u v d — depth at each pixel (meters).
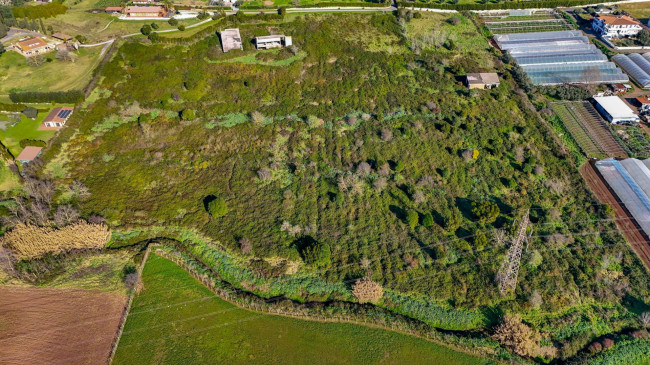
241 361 61.34
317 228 77.81
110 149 88.94
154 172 86.12
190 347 62.53
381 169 85.50
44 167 84.81
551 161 89.75
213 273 72.31
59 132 89.50
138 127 92.19
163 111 95.50
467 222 78.56
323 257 71.38
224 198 82.56
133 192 82.81
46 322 63.84
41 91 97.00
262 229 77.62
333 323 66.12
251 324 65.88
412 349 63.06
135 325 64.81
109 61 103.19
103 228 75.50
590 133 96.88
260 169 86.69
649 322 64.62
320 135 92.06
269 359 61.78
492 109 98.88
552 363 61.44
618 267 72.31
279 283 70.69
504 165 88.00
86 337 62.31
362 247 74.81
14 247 71.38
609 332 64.81
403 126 93.56
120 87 98.81
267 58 106.31
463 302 68.00
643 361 61.81
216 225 78.62
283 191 83.19
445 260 73.06
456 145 90.88
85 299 67.19
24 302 66.38
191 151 89.81
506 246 74.81
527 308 66.75
